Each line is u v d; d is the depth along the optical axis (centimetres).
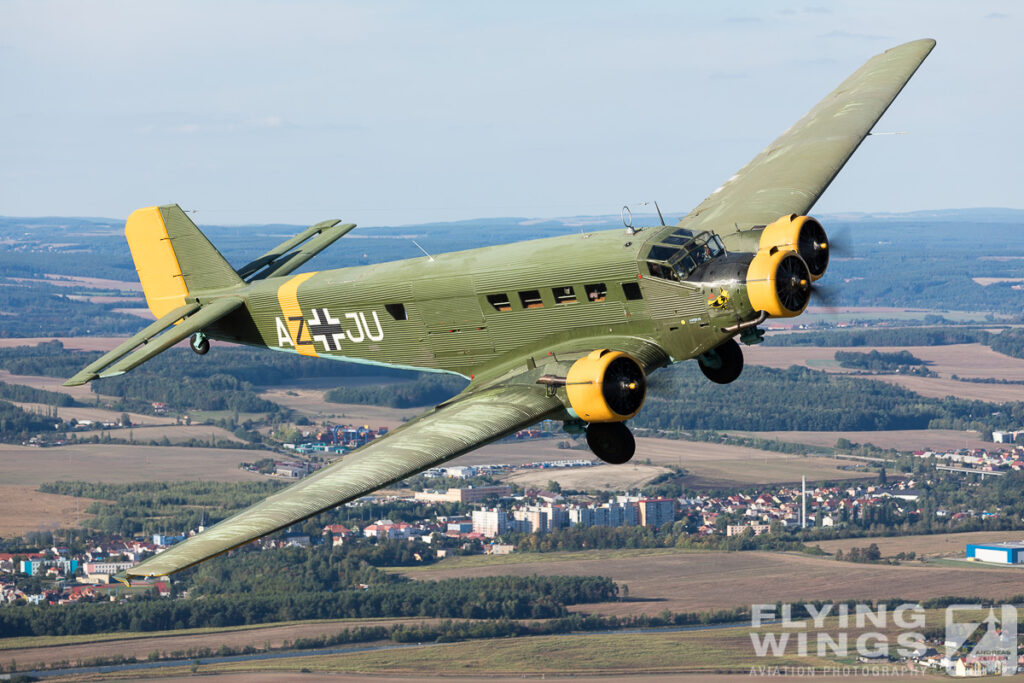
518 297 5703
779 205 6494
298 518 4119
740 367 5669
